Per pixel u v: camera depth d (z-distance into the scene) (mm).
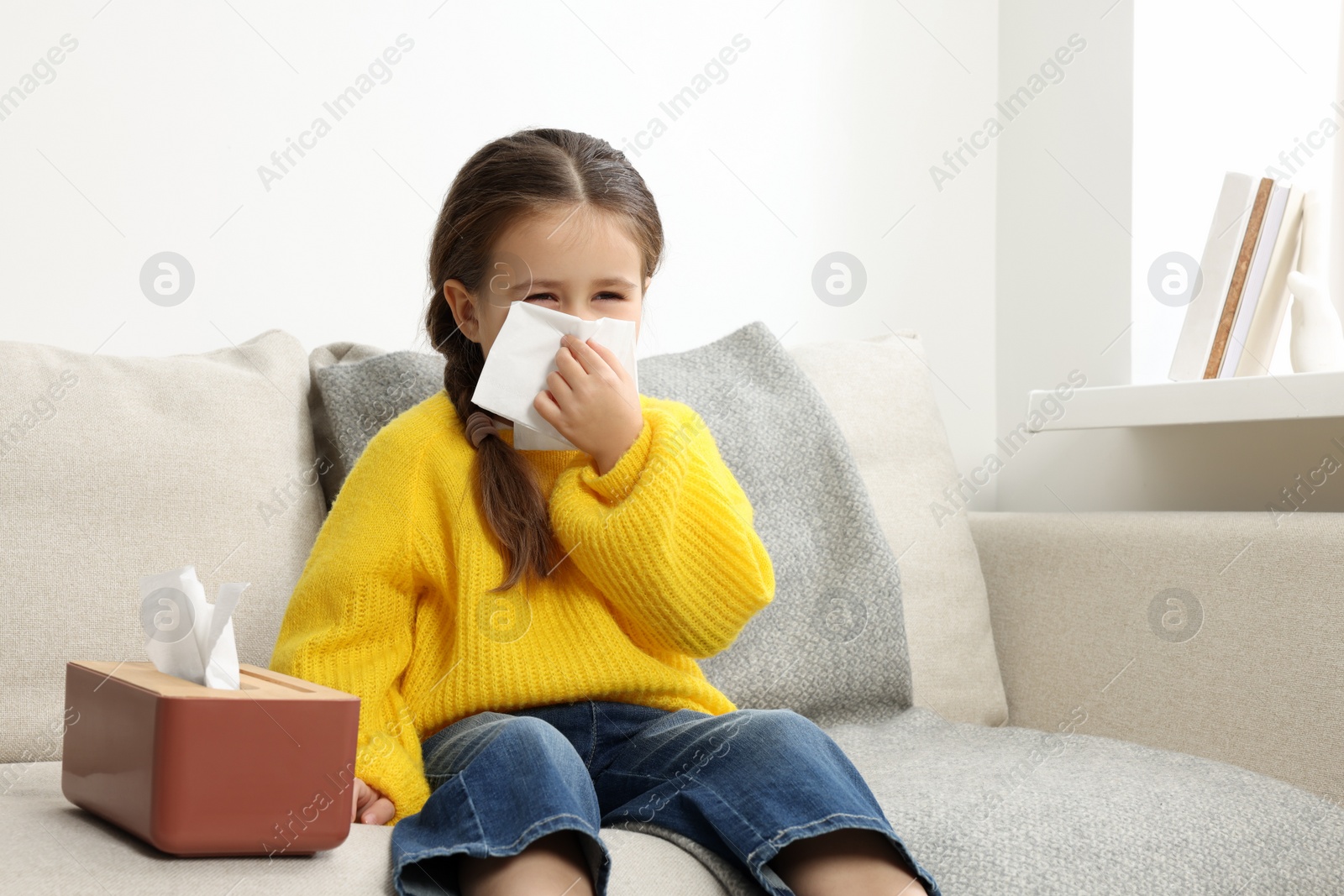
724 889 735
